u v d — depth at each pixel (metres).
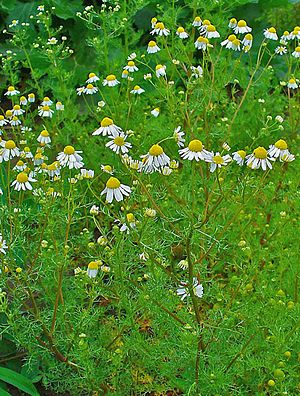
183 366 0.27
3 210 0.29
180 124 0.42
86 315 0.27
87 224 0.38
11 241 0.29
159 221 0.34
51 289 0.33
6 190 0.38
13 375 0.29
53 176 0.32
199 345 0.27
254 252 0.34
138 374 0.30
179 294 0.28
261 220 0.36
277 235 0.35
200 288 0.26
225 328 0.26
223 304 0.31
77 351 0.27
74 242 0.36
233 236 0.35
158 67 0.39
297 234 0.33
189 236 0.25
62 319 0.28
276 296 0.29
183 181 0.39
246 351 0.27
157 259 0.29
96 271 0.27
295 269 0.31
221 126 0.41
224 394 0.27
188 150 0.26
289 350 0.28
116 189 0.26
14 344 0.32
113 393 0.28
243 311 0.28
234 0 0.49
